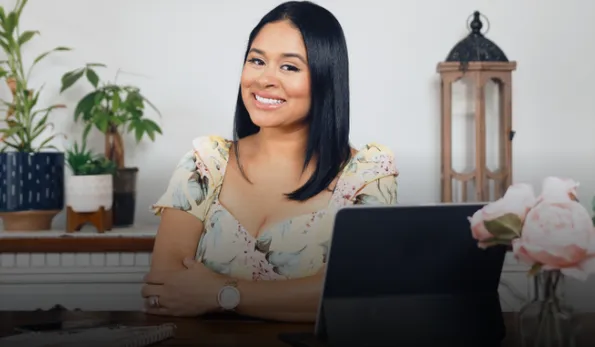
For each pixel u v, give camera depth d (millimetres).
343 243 1009
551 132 2619
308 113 1732
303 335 1152
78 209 2268
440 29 2592
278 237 1721
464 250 1064
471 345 1079
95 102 2318
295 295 1377
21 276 2320
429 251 1051
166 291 1441
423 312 1061
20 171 2291
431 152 2592
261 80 1720
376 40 2588
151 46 2580
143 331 1130
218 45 2582
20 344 1037
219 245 1716
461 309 1080
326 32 1722
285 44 1715
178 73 2582
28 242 2264
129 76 2580
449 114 2422
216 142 1795
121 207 2387
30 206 2305
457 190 2566
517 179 2621
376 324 1039
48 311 1420
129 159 2578
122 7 2574
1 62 2393
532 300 1000
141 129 2332
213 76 2584
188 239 1710
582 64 2613
